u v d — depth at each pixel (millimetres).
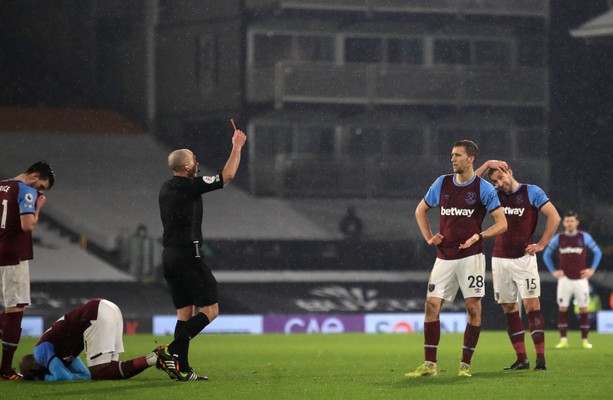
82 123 149500
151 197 140500
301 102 140750
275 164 142500
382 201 142500
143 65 150125
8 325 37906
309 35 142375
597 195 143000
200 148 147000
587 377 36656
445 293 35938
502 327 110312
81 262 125250
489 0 143375
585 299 64500
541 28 144375
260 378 37406
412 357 53688
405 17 143500
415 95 141125
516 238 41000
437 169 142625
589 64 143250
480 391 31094
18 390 32156
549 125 144125
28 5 151125
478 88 142000
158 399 29109
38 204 38719
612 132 143375
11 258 38031
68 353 36500
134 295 117812
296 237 135375
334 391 31406
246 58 141875
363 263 132250
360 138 144125
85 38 152125
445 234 35719
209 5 145250
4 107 149000
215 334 95125
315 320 101188
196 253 34500
